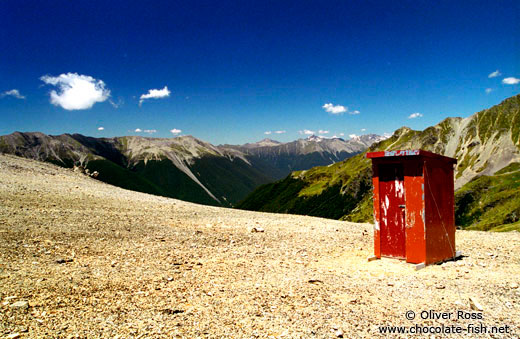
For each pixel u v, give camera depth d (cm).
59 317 632
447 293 884
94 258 1068
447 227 1334
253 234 1762
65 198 2261
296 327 667
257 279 988
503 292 884
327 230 2062
